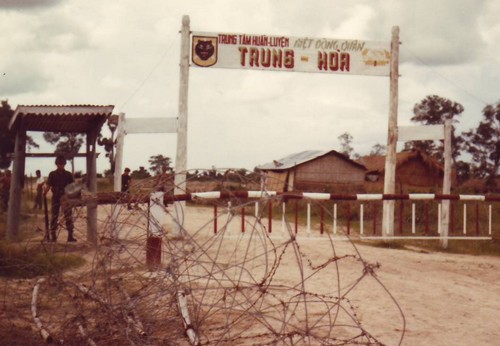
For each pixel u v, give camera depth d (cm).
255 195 1022
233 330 593
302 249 1280
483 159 8194
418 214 2039
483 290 896
